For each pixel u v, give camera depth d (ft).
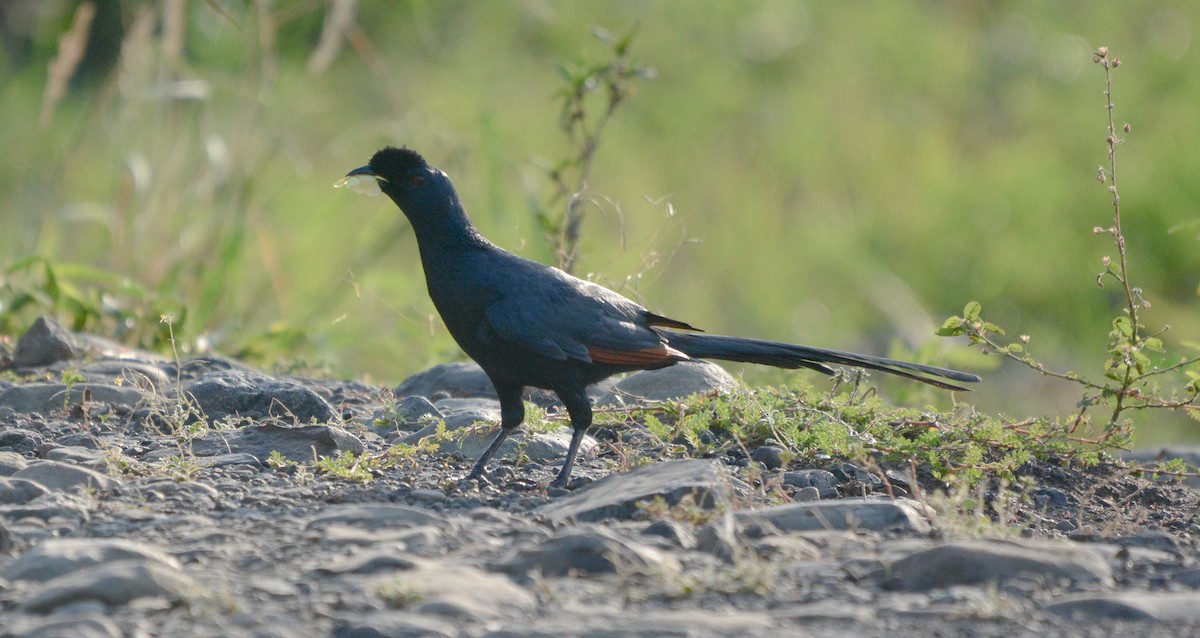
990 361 44.47
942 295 73.92
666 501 24.40
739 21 96.37
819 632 17.85
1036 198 74.84
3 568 20.34
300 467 27.40
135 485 25.71
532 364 28.99
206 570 20.27
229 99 59.98
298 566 20.58
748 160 83.25
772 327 71.61
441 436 30.19
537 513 24.91
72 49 51.37
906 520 23.65
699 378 34.45
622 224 42.16
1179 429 54.49
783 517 23.43
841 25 96.12
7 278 47.55
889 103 89.15
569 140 46.16
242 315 54.39
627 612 18.75
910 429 31.32
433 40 89.04
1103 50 32.01
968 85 89.81
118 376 37.09
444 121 77.00
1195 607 18.86
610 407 33.09
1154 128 79.71
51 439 30.71
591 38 93.25
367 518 23.15
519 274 29.45
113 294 49.34
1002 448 31.01
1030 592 19.63
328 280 59.16
